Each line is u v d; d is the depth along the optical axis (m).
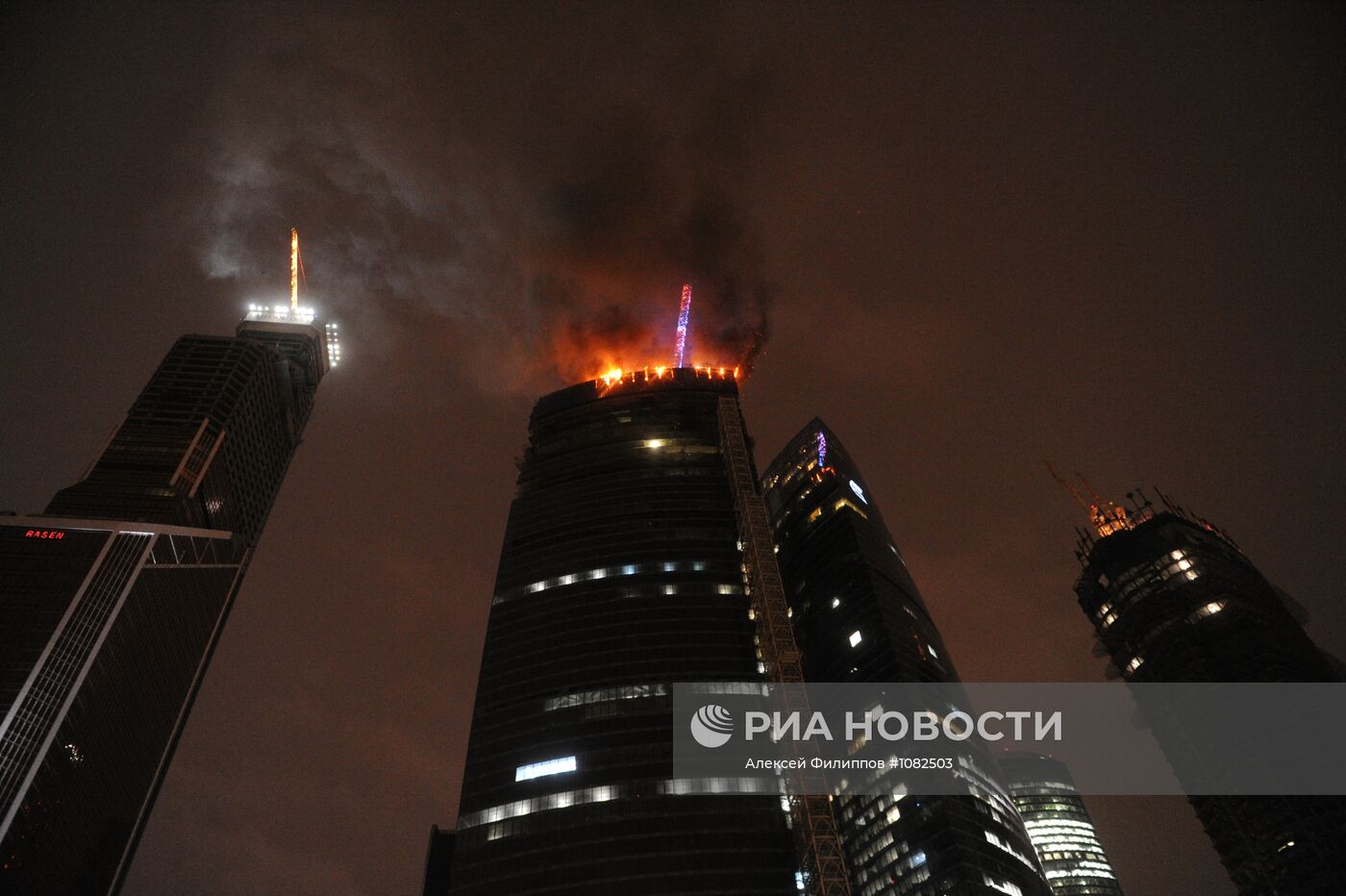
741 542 188.62
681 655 162.38
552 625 173.25
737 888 130.00
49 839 159.88
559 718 154.50
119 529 191.75
